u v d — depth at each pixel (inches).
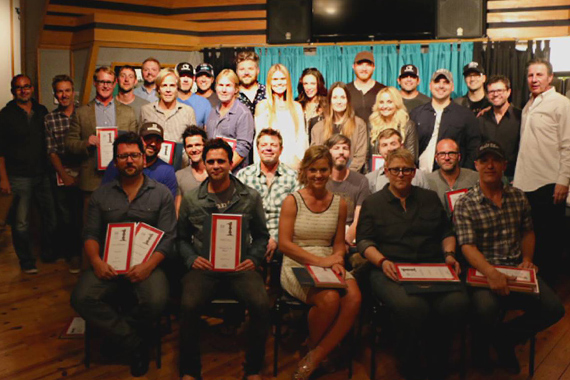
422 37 225.8
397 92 154.3
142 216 118.0
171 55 239.6
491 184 115.0
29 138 169.6
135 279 110.1
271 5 236.5
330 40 234.8
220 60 238.2
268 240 118.4
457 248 122.2
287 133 158.4
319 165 110.7
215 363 114.0
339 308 105.7
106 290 109.8
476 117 162.9
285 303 109.2
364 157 155.2
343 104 154.3
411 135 154.7
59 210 174.2
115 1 243.9
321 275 105.7
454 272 108.4
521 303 111.3
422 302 105.1
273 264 129.4
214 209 114.9
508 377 108.9
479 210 115.3
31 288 156.9
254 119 164.2
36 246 200.2
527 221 117.5
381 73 228.8
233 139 154.4
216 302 108.7
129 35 229.8
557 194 143.8
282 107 160.2
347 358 116.6
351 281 108.3
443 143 133.0
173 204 121.1
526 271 109.4
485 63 218.7
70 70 238.2
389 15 227.1
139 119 163.3
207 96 185.5
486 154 113.1
